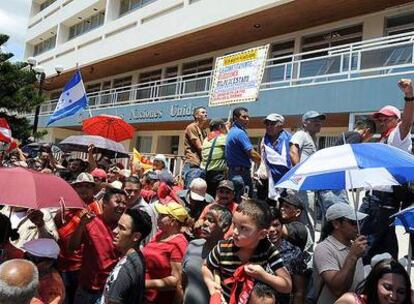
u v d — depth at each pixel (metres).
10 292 2.57
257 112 15.95
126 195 5.39
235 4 18.73
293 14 17.47
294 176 3.97
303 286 4.28
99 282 4.62
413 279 5.21
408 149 5.12
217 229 4.10
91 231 4.70
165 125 22.55
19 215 5.81
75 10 33.59
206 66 23.73
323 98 13.76
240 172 6.82
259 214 3.17
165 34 22.83
